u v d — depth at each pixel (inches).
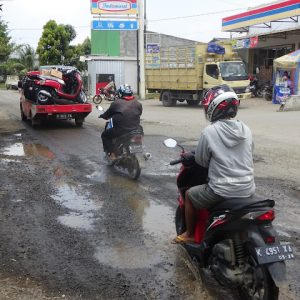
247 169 151.5
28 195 277.9
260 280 138.7
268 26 1155.3
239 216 141.2
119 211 247.6
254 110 849.5
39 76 599.8
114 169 348.8
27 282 164.6
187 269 176.1
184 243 171.8
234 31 1267.2
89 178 321.1
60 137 517.0
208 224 155.4
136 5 1259.8
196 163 166.4
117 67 1469.0
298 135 516.4
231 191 148.5
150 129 589.9
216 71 922.7
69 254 189.9
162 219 234.4
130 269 176.2
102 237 209.5
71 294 156.2
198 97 978.7
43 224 226.5
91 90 1472.7
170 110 914.7
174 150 429.1
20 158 391.9
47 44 1931.6
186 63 973.2
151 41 1726.1
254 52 1290.6
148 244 201.2
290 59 919.0
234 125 151.6
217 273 153.4
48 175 329.4
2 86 2453.2
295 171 340.5
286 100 818.2
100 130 577.3
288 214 241.6
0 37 2198.6
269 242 137.5
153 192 285.0
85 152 420.2
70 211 247.6
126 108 320.2
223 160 149.6
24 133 548.4
